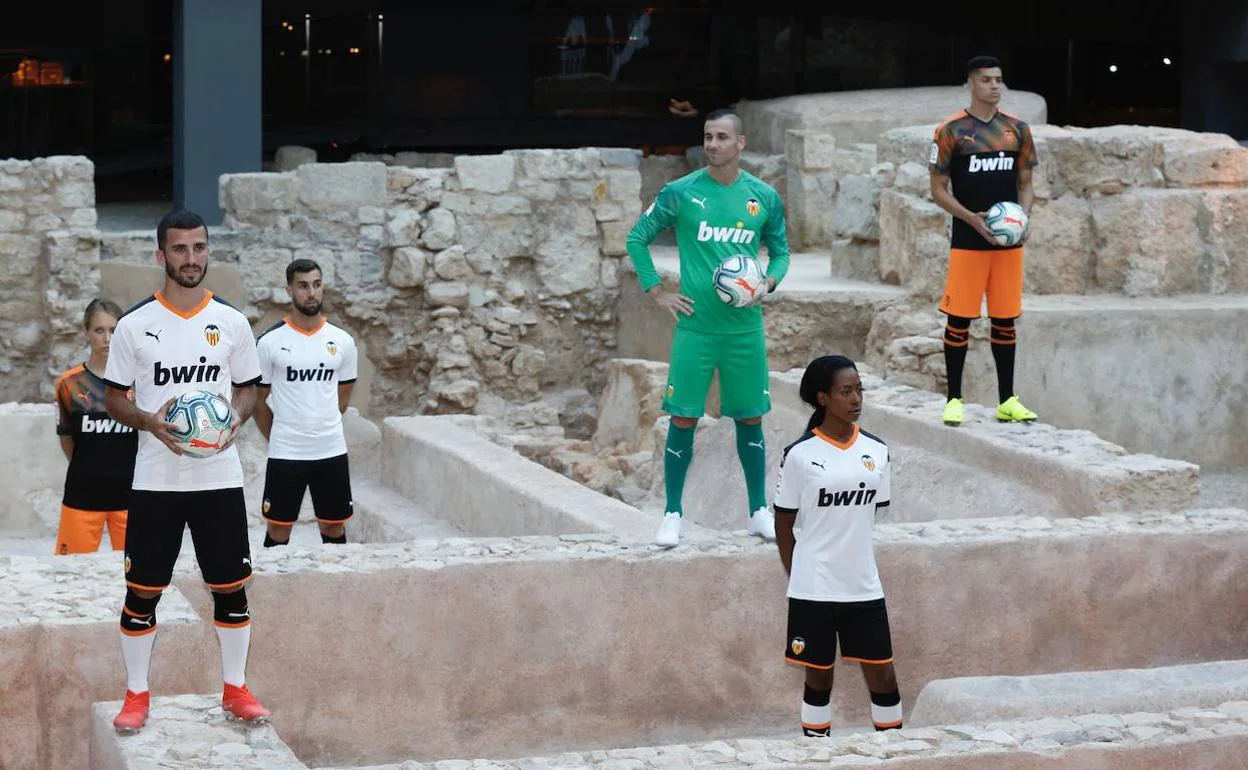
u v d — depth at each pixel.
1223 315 34.91
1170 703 17.42
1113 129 39.16
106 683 17.27
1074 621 21.81
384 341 48.47
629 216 49.25
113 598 18.25
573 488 27.75
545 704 20.30
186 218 14.66
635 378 39.59
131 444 24.56
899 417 28.62
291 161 55.81
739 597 20.86
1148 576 22.00
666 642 20.67
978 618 21.50
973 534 21.84
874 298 39.09
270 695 19.28
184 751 14.66
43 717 17.16
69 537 24.62
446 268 47.84
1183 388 34.81
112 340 14.72
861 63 67.38
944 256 36.44
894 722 18.19
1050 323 34.12
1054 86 69.62
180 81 49.72
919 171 38.09
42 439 32.12
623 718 20.56
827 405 17.64
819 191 51.88
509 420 48.19
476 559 20.19
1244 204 36.81
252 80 50.00
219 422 14.66
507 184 48.41
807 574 17.89
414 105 64.25
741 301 20.38
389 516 31.88
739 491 30.72
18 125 60.31
